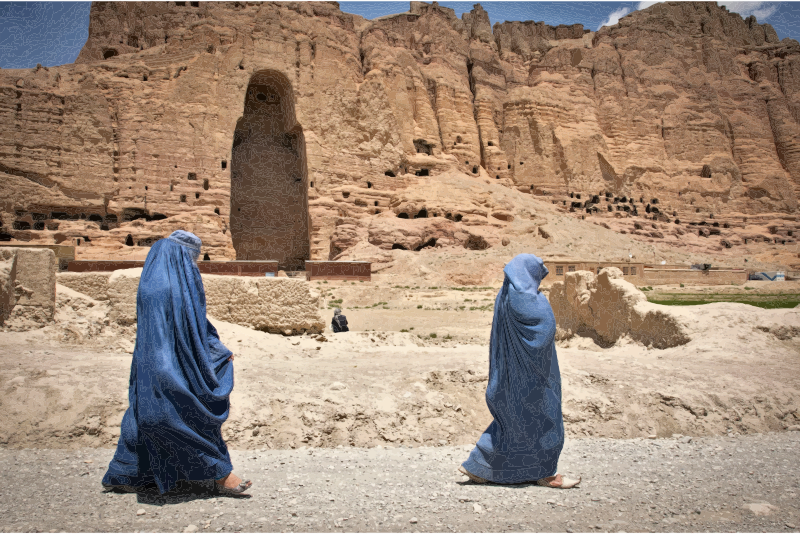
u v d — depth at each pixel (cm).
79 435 636
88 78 5022
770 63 8694
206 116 5231
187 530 391
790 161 8044
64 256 3612
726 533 391
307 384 808
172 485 464
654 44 8244
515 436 498
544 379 491
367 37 6575
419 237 5081
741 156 8050
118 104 5078
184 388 454
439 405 775
